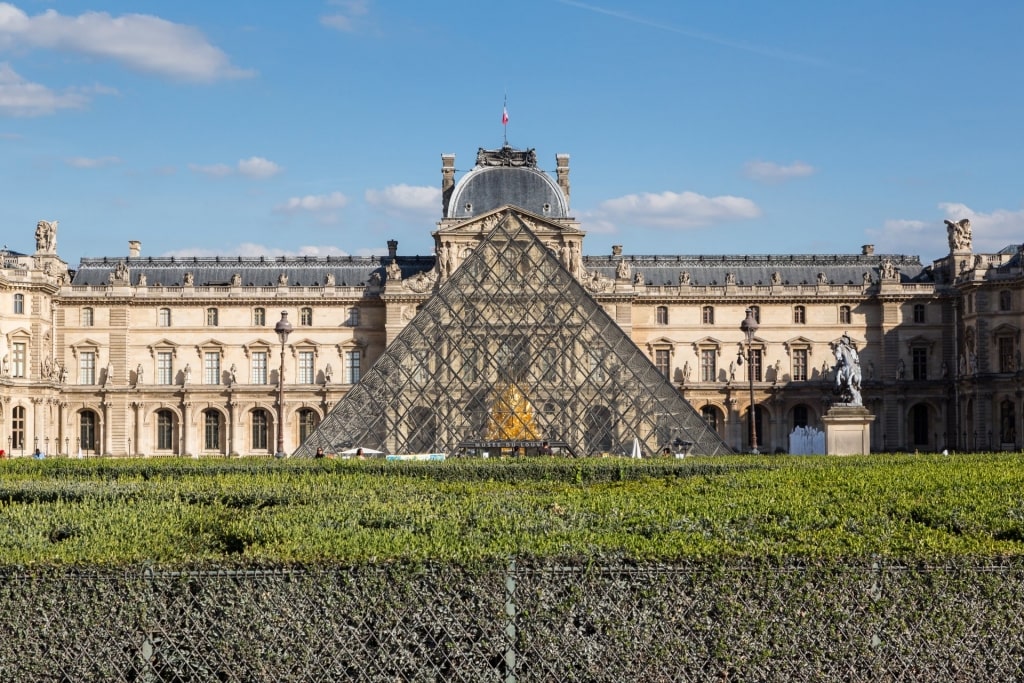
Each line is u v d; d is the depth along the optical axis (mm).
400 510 50469
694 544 39125
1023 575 37562
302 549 38188
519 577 36312
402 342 121250
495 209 195875
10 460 96000
